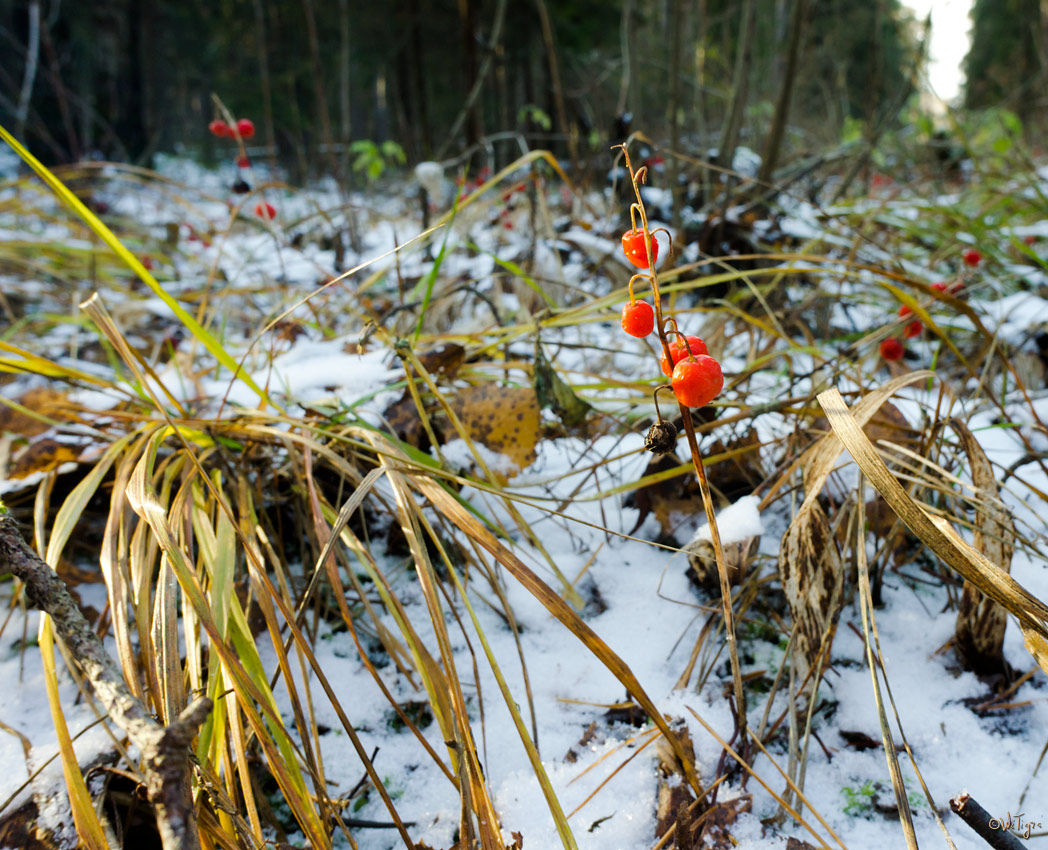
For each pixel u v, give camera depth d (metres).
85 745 0.22
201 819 0.18
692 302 0.60
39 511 0.26
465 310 0.57
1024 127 1.52
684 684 0.25
